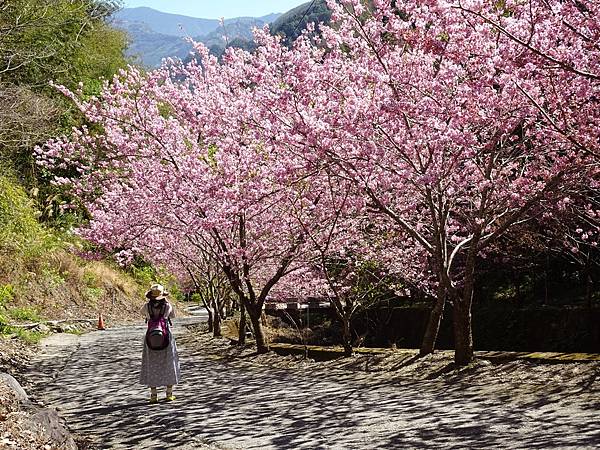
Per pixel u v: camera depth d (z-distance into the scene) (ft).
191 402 30.73
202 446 22.06
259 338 49.60
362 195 37.63
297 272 51.62
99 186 50.88
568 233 47.42
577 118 29.27
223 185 39.88
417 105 30.14
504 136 33.37
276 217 45.34
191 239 51.21
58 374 41.27
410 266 51.80
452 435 21.12
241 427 24.68
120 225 48.65
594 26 25.25
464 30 27.55
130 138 46.11
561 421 22.03
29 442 19.21
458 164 34.96
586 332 52.11
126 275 113.50
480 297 68.33
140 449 22.16
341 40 33.94
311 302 65.82
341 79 33.63
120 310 99.76
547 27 26.61
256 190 38.75
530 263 57.06
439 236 35.63
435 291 54.13
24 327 67.87
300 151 32.73
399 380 33.71
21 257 83.61
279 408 28.14
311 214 43.37
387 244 48.98
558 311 56.03
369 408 26.89
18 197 85.97
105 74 119.34
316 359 45.29
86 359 49.32
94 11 106.11
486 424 22.39
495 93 29.76
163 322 31.50
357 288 46.32
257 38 38.75
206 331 76.33
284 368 41.78
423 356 39.11
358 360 41.32
